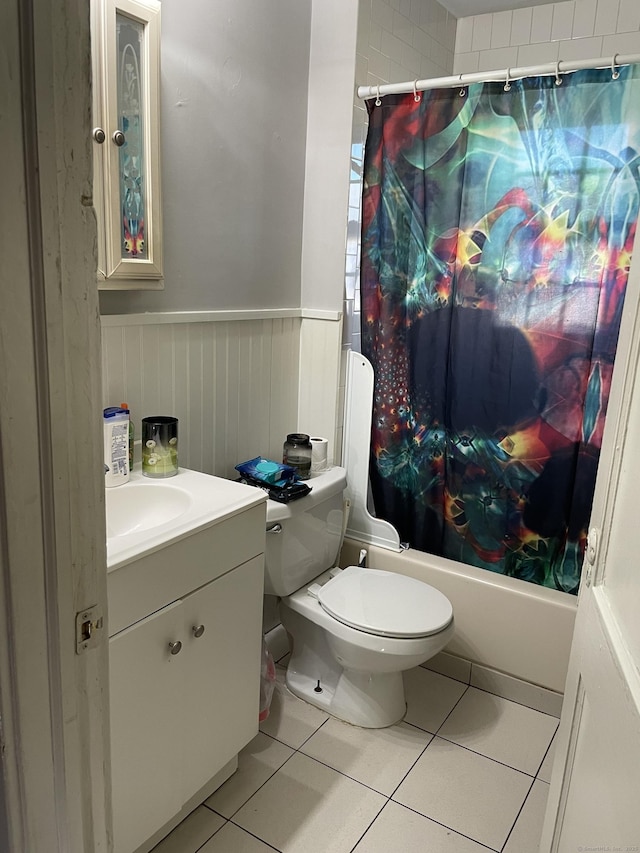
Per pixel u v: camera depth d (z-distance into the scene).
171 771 1.50
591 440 2.01
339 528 2.21
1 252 0.56
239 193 1.98
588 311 1.93
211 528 1.47
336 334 2.29
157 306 1.78
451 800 1.76
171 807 1.52
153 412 1.80
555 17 2.65
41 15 0.55
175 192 1.76
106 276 1.51
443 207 2.10
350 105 2.13
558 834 1.09
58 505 0.66
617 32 2.54
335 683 2.13
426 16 2.55
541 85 1.88
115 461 1.59
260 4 1.93
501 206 2.00
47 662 0.69
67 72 0.59
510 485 2.18
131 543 1.31
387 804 1.74
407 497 2.43
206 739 1.60
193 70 1.75
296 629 2.21
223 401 2.05
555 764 1.15
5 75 0.54
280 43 2.04
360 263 2.29
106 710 0.79
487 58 2.82
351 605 1.94
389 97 2.11
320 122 2.20
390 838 1.64
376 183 2.19
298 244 2.29
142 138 1.58
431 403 2.28
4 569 0.63
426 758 1.91
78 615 0.71
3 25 0.53
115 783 1.34
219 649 1.58
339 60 2.12
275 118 2.07
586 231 1.89
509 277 2.02
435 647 1.86
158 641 1.38
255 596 1.68
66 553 0.68
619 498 0.91
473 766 1.89
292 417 2.40
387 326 2.29
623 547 0.87
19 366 0.60
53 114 0.58
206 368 1.96
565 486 2.08
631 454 0.87
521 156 1.95
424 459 2.34
